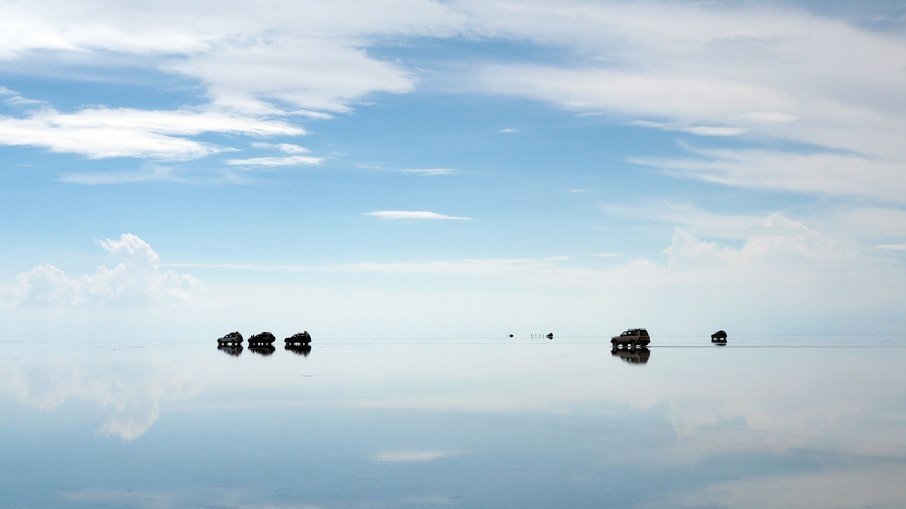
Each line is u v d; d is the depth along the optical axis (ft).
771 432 145.18
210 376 310.45
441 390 238.48
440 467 118.01
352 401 208.23
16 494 103.81
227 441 143.02
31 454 131.64
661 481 106.52
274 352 597.11
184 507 96.84
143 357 508.12
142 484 108.78
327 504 97.45
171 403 207.00
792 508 92.07
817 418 163.02
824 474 109.09
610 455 125.08
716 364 355.36
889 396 203.10
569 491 102.17
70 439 147.13
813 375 281.13
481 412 180.86
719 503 94.89
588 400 203.00
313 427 159.43
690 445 132.77
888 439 136.46
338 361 434.71
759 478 107.14
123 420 173.47
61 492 104.73
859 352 492.13
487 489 103.91
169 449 135.23
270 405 199.82
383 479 110.52
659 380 262.88
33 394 237.86
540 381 268.41
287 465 120.57
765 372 298.35
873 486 101.86
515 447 133.69
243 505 97.66
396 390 239.91
